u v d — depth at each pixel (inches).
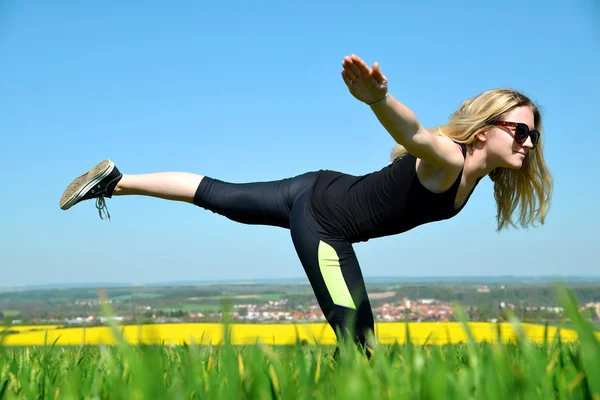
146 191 174.2
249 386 57.3
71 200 176.2
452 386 54.8
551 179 161.3
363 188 150.4
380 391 53.2
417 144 125.6
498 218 170.4
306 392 58.0
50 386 71.7
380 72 114.3
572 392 54.3
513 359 76.9
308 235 151.6
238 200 162.9
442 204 143.6
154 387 50.3
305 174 163.8
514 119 142.6
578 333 48.1
